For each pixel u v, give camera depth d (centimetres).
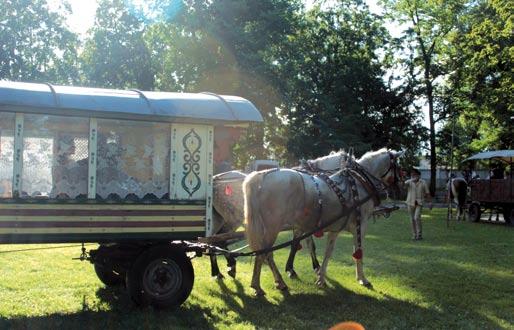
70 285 864
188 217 721
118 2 2967
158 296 713
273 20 2964
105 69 2905
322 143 3122
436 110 4366
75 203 660
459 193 2314
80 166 691
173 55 2916
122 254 729
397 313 741
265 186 803
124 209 685
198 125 734
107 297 794
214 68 2830
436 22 3906
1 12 2572
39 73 2630
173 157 721
